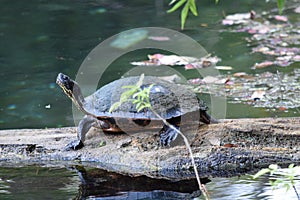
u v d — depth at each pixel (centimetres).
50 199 533
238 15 1313
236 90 876
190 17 1340
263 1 1440
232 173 586
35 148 659
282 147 623
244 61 1014
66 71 1041
